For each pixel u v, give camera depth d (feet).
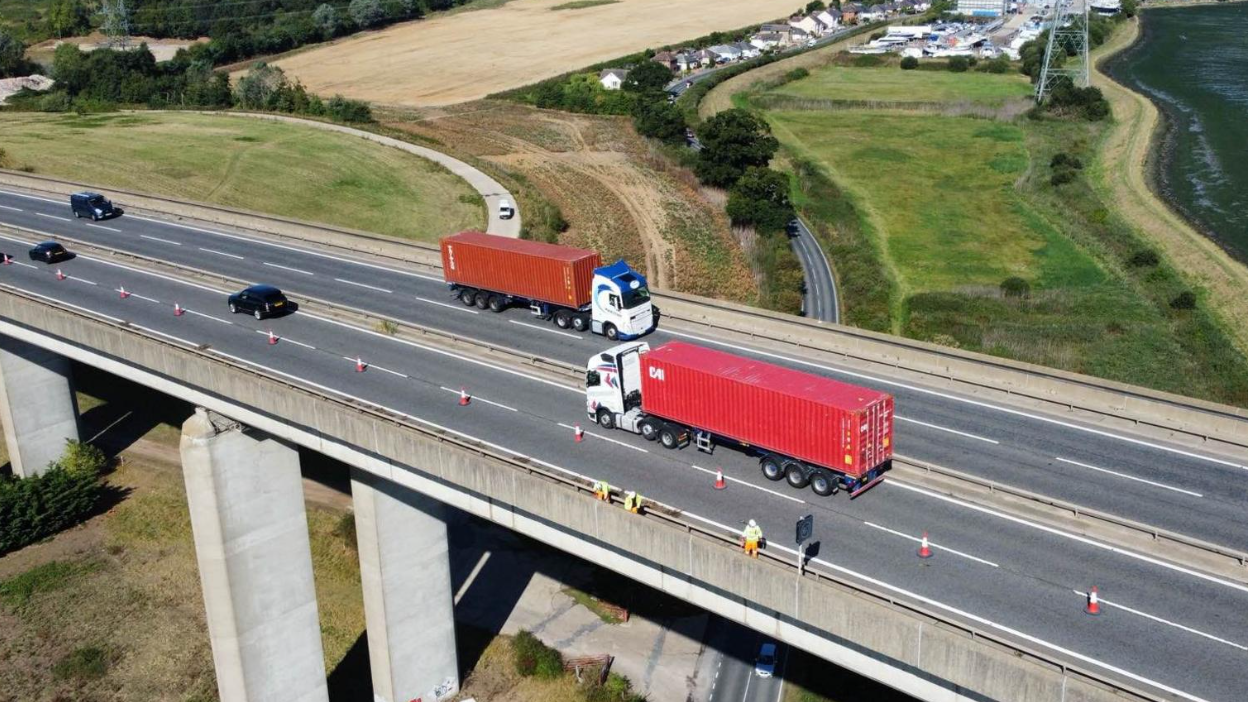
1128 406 139.54
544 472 117.19
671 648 164.66
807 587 94.68
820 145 479.00
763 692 152.87
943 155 455.22
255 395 143.54
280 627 150.51
